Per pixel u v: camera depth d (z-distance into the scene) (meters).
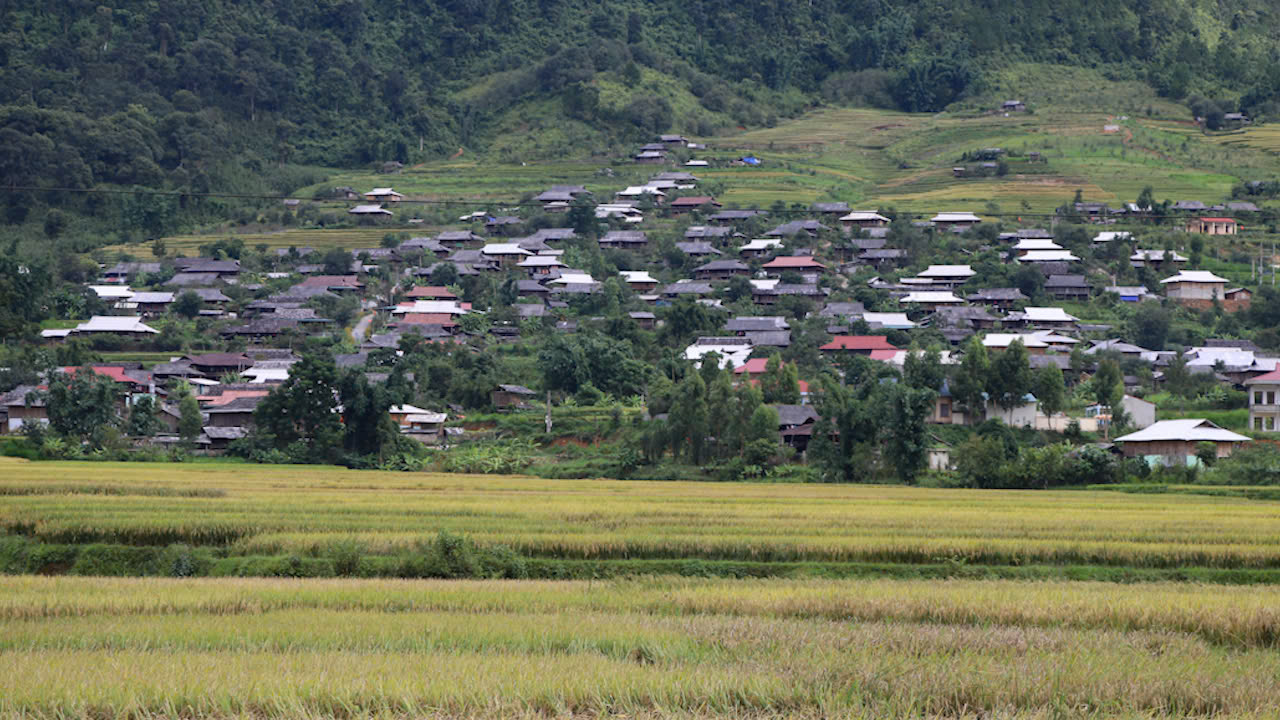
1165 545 178.75
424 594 136.62
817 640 102.06
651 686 83.50
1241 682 87.69
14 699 80.12
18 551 183.25
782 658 93.75
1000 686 85.25
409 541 178.00
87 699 80.75
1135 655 97.19
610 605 129.62
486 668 88.25
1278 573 168.75
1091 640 104.62
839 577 168.75
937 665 90.62
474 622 115.38
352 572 168.25
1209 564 174.00
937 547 177.75
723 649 100.31
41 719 77.88
